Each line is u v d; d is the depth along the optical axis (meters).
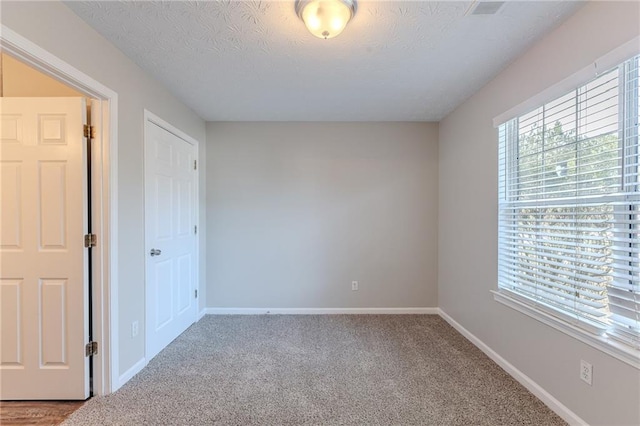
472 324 2.76
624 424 1.37
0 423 1.70
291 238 3.59
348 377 2.18
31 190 1.85
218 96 2.81
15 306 1.86
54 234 1.87
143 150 2.31
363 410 1.81
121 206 2.04
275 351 2.59
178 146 2.91
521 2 1.54
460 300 3.00
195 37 1.87
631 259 1.38
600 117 1.55
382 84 2.54
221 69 2.29
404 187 3.58
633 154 1.40
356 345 2.71
